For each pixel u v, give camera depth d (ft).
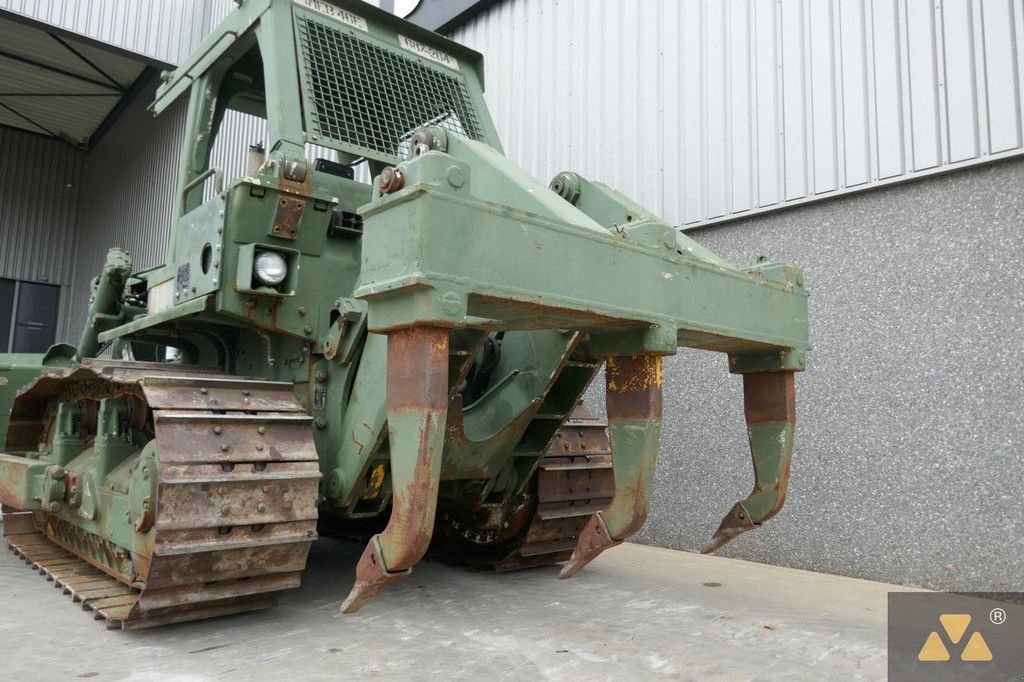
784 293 10.16
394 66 13.19
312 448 10.25
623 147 19.67
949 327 13.89
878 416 14.65
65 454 13.99
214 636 9.89
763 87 16.84
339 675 8.45
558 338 11.27
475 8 23.82
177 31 38.19
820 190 15.71
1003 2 13.39
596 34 20.61
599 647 9.62
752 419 10.53
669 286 8.54
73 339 57.52
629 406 8.59
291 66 11.79
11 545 15.17
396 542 6.95
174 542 8.93
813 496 15.37
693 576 14.32
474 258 6.95
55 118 53.16
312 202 11.24
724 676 8.56
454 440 11.06
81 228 58.65
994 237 13.46
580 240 7.75
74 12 34.91
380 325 7.23
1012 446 12.98
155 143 46.21
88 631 10.01
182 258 12.16
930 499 13.85
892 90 14.75
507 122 22.86
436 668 8.73
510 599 12.19
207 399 10.00
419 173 6.93
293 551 9.91
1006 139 13.23
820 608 11.84
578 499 14.05
